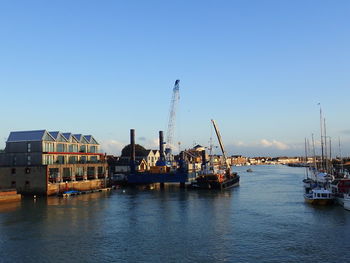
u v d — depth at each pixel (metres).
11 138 120.56
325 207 85.38
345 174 124.94
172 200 104.38
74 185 124.19
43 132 118.94
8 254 49.00
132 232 61.34
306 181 134.38
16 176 113.44
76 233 60.59
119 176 163.25
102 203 96.88
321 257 46.97
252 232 60.66
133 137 162.50
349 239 55.16
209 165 177.62
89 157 143.25
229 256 47.69
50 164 115.75
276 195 115.56
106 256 48.00
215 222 69.56
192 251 50.03
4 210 83.62
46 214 78.31
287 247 51.50
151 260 46.31
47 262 45.84
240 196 114.00
